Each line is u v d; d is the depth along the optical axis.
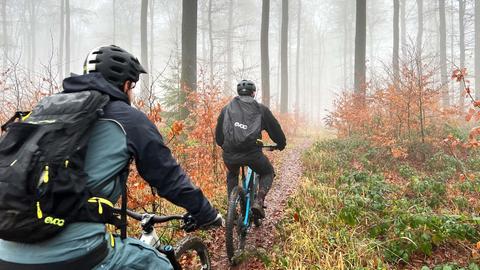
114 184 1.77
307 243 4.36
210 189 6.29
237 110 4.52
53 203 1.51
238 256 4.23
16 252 1.59
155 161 1.82
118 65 1.98
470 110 4.87
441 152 8.73
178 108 11.45
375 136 9.72
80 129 1.64
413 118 10.22
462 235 4.25
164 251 2.30
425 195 6.03
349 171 7.96
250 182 4.93
